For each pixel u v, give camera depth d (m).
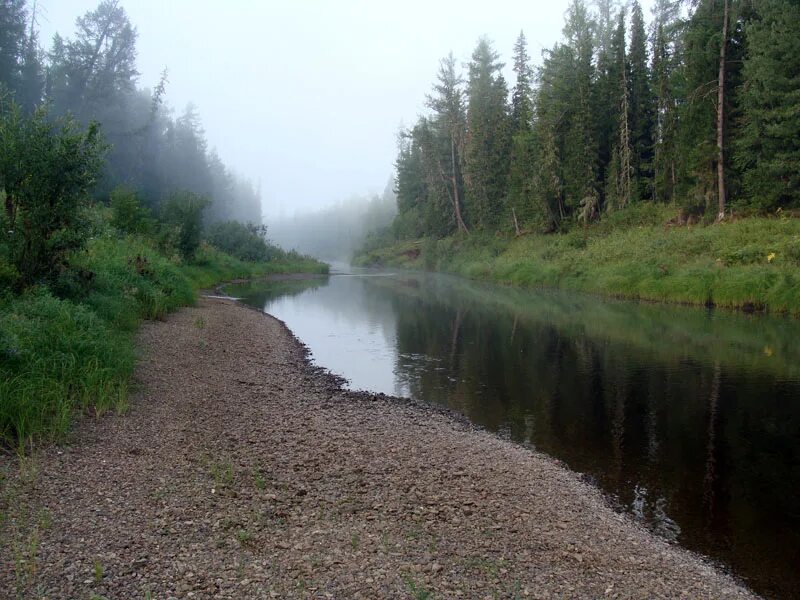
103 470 6.37
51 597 3.96
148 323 15.69
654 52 42.19
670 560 5.57
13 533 4.84
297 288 37.81
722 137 31.30
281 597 4.23
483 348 16.69
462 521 5.95
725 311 22.86
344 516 5.83
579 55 43.88
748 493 7.26
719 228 29.14
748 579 5.39
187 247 34.28
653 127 41.47
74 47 52.00
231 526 5.38
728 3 31.53
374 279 48.22
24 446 6.67
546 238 44.19
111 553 4.66
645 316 22.33
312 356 15.27
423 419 9.74
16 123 10.71
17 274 10.69
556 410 10.69
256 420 8.94
